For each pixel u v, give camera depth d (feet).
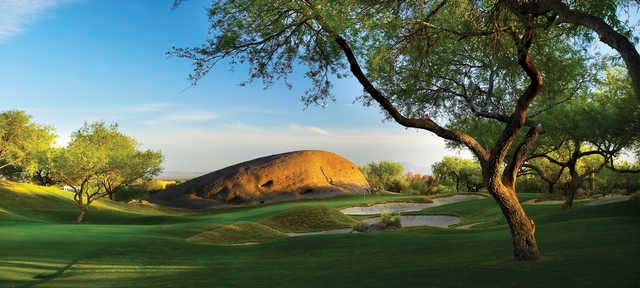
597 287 24.85
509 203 36.40
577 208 88.99
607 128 86.48
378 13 33.55
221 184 236.63
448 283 29.73
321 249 65.46
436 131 39.19
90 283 40.68
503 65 41.75
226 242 91.30
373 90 39.50
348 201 194.49
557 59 48.70
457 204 148.15
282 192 230.68
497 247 48.19
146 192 262.67
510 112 53.01
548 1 25.79
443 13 37.68
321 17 34.63
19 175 233.76
